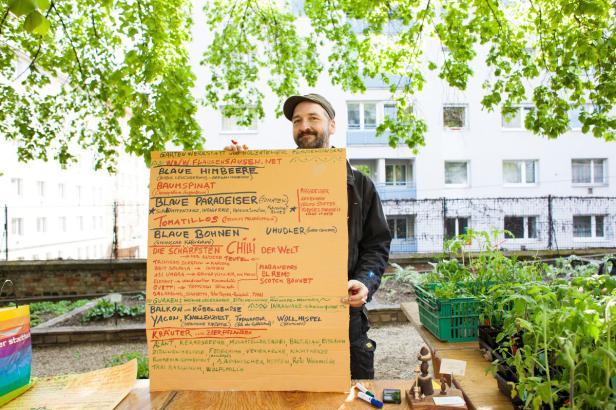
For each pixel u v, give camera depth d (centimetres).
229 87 741
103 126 621
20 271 826
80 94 644
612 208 1627
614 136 495
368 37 684
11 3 196
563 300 148
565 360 113
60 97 684
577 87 482
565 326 126
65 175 1770
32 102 682
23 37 603
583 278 160
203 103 764
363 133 1609
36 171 1540
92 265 834
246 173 159
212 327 152
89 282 836
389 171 1683
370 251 210
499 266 271
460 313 242
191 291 154
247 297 152
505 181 1655
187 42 666
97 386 158
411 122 650
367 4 589
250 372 151
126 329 590
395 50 698
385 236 215
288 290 152
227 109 772
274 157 160
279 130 1558
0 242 1116
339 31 696
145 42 464
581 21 446
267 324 151
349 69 715
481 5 564
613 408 101
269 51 797
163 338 153
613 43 410
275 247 154
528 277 255
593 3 365
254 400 144
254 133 1555
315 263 153
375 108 1631
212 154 161
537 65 611
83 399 146
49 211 1631
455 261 292
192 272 155
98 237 2152
